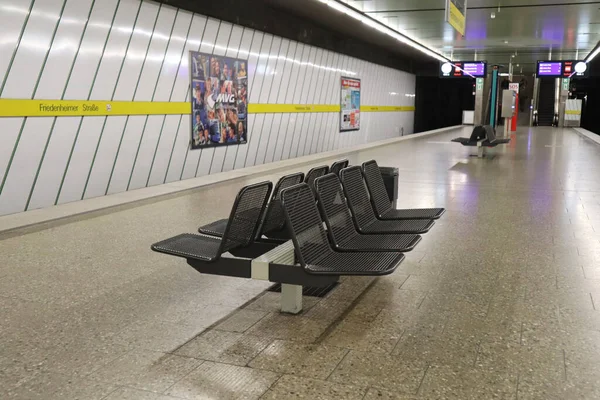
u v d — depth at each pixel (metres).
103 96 8.02
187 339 2.95
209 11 10.22
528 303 3.51
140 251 4.75
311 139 16.22
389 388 2.43
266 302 3.51
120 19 8.17
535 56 25.34
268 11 12.68
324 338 2.96
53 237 5.25
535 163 11.70
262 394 2.37
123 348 2.84
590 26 15.81
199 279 3.98
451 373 2.57
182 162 10.07
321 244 3.38
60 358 2.72
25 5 6.64
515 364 2.66
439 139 19.59
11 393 2.38
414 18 14.48
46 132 7.13
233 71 11.50
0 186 6.61
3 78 6.49
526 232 5.48
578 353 2.78
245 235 3.54
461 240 5.16
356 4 12.66
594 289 3.78
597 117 39.47
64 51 7.26
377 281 3.96
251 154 12.69
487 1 12.32
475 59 27.45
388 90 24.16
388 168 5.67
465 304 3.49
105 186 8.26
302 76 15.12
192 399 2.33
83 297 3.61
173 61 9.52
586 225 5.80
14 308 3.42
